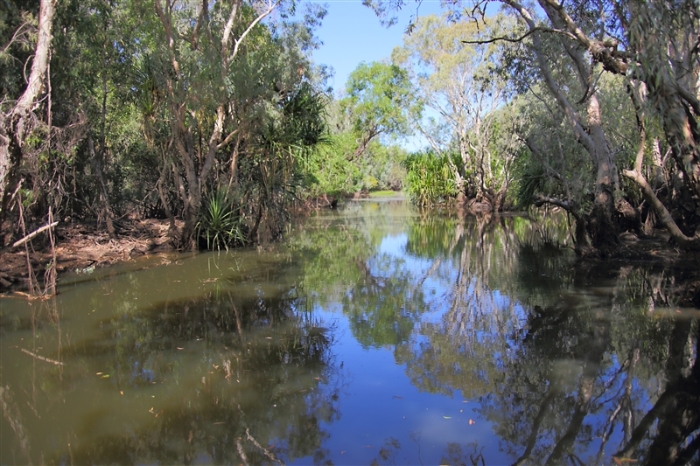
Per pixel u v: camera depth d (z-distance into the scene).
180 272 10.54
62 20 10.91
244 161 14.53
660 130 7.88
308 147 14.48
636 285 8.95
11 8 9.84
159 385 4.97
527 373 5.29
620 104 14.74
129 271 10.53
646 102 6.88
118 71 13.12
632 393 4.79
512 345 6.15
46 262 10.46
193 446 3.91
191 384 5.00
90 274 10.16
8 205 8.32
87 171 15.02
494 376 5.23
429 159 34.59
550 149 16.69
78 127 10.27
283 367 5.46
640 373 5.21
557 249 13.82
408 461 3.68
